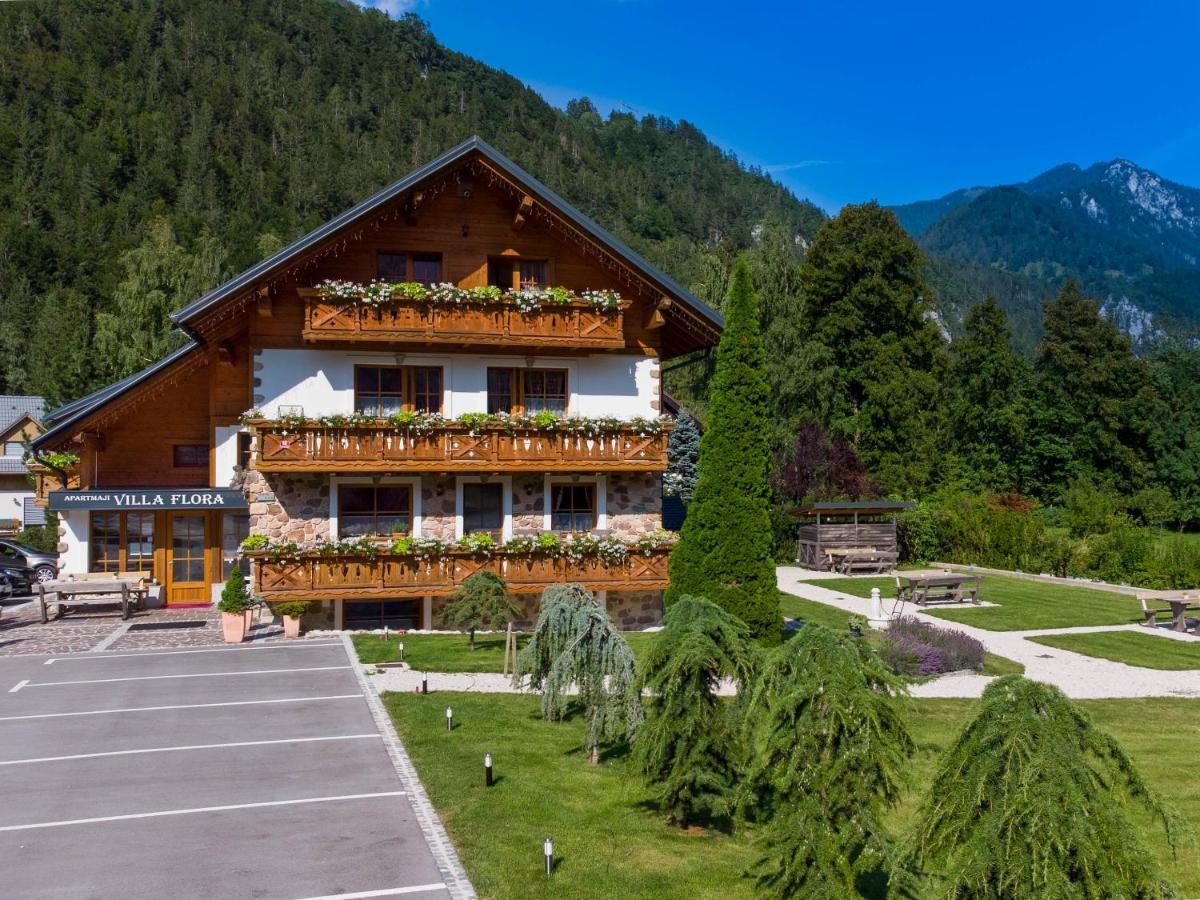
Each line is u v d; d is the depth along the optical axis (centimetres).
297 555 2119
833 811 801
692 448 4456
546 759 1283
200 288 4672
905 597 3098
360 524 2262
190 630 2252
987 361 6184
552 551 2255
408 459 2191
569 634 1276
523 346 2273
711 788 1014
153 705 1550
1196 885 1019
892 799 799
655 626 2403
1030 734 648
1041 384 6262
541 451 2278
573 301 2270
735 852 998
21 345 8838
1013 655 2225
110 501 2486
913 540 4188
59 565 2566
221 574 2658
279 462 2120
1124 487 6062
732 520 2091
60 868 948
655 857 982
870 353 5316
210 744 1345
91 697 1603
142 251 4762
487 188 2330
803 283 5425
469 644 2059
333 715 1489
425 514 2284
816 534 3819
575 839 1024
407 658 1909
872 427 5288
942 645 2030
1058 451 6069
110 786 1179
